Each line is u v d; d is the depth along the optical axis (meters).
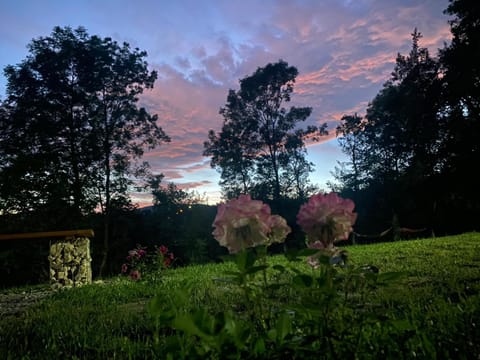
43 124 25.86
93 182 25.19
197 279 7.87
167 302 1.95
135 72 28.05
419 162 31.86
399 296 4.35
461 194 29.58
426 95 33.00
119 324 4.08
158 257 8.95
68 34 27.80
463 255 8.78
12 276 20.89
